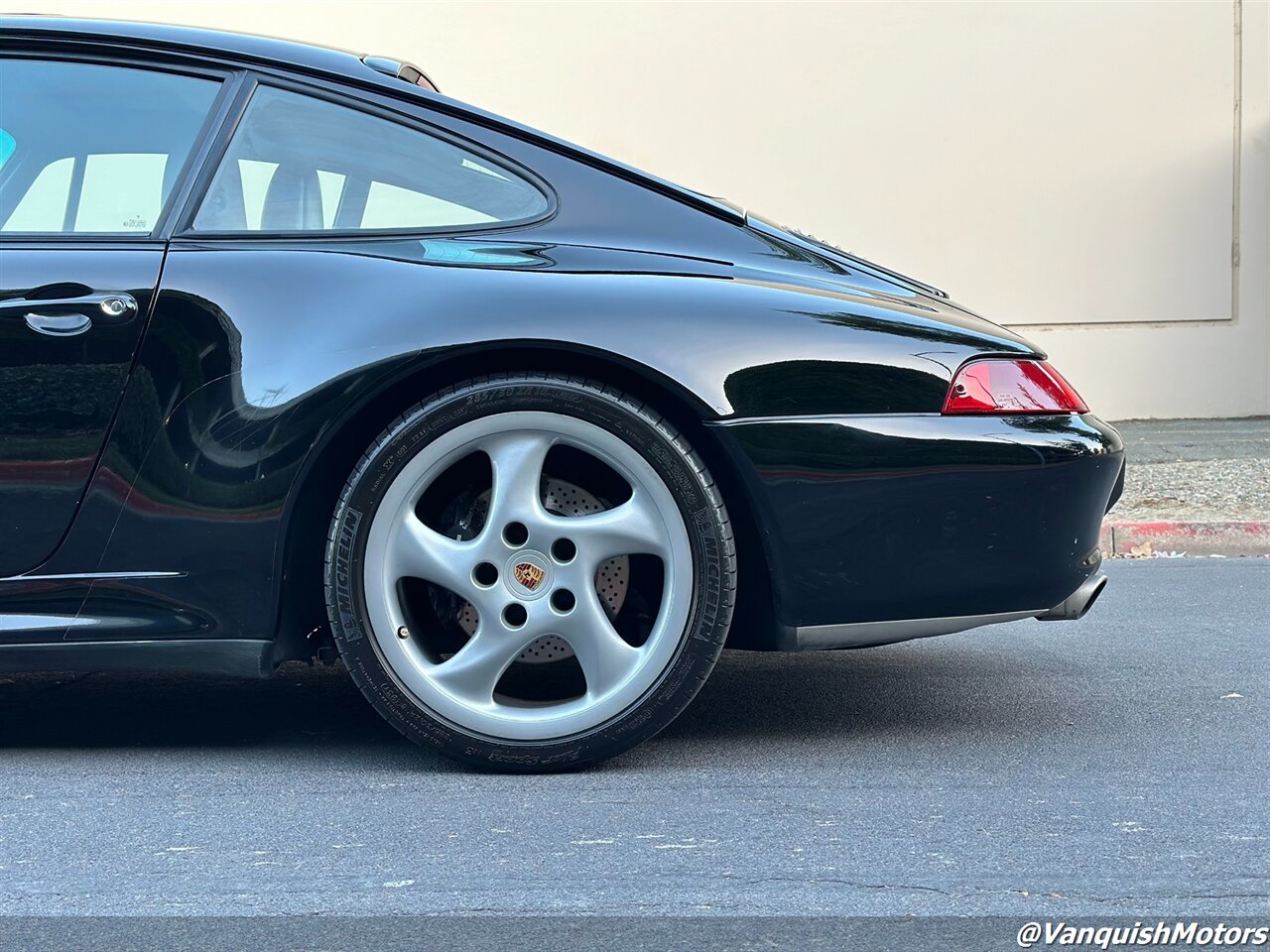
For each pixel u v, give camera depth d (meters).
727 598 2.54
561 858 2.21
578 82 9.85
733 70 9.88
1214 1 9.88
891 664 3.70
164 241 2.61
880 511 2.54
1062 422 2.62
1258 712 3.17
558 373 2.53
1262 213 10.08
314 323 2.51
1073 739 2.94
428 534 2.55
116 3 9.37
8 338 2.52
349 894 2.07
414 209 2.68
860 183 10.01
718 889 2.09
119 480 2.53
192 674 3.58
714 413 2.50
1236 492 6.62
